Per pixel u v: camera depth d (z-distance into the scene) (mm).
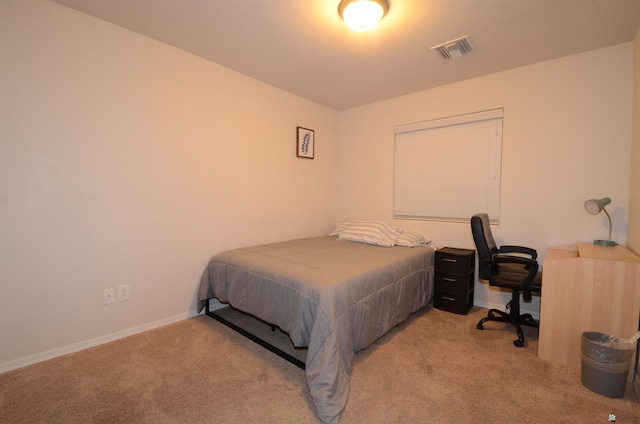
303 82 3209
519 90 2826
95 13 2039
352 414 1520
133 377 1806
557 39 2311
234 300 2408
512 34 2238
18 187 1847
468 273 2836
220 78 2820
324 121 4023
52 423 1439
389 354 2109
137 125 2320
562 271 2006
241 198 3059
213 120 2791
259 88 3168
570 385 1767
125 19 2105
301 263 2301
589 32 2209
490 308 3049
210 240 2816
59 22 1950
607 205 2461
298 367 1937
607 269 1887
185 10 1986
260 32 2240
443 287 2969
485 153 3061
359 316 1953
